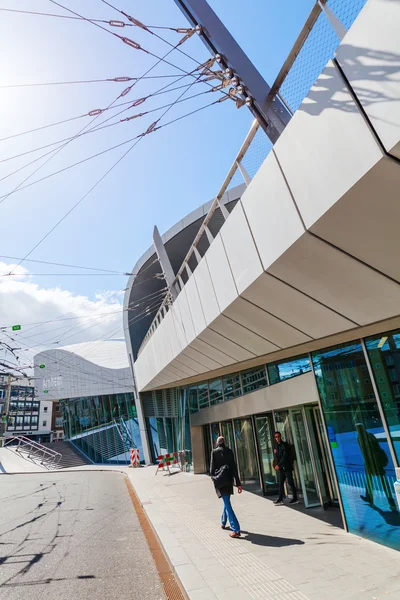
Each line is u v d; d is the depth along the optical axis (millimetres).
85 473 22188
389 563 4305
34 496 12484
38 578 4777
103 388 30578
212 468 6297
